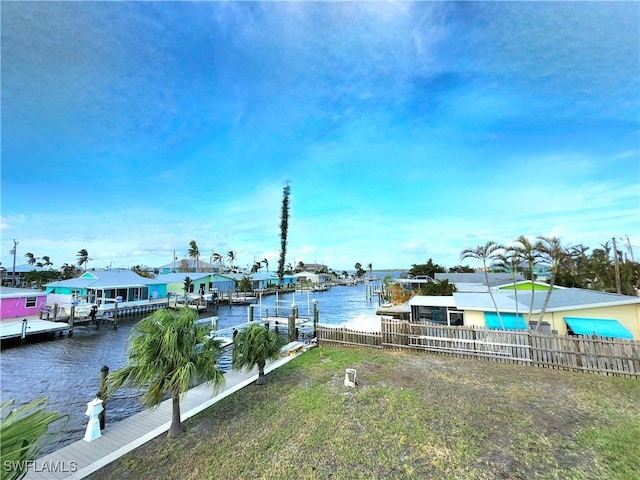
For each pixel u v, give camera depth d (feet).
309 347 43.91
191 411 22.54
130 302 106.63
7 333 60.75
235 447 17.67
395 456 16.58
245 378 30.04
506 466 15.60
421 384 27.68
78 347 59.93
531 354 33.45
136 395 32.17
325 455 16.76
